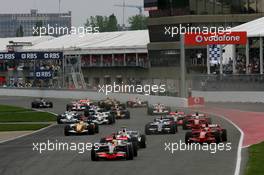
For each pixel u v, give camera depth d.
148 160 62.97
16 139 96.19
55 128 115.44
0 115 156.75
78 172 55.19
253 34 190.75
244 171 54.25
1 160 67.19
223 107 163.12
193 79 194.88
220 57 195.00
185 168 56.69
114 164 60.03
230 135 92.62
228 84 182.38
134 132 75.75
